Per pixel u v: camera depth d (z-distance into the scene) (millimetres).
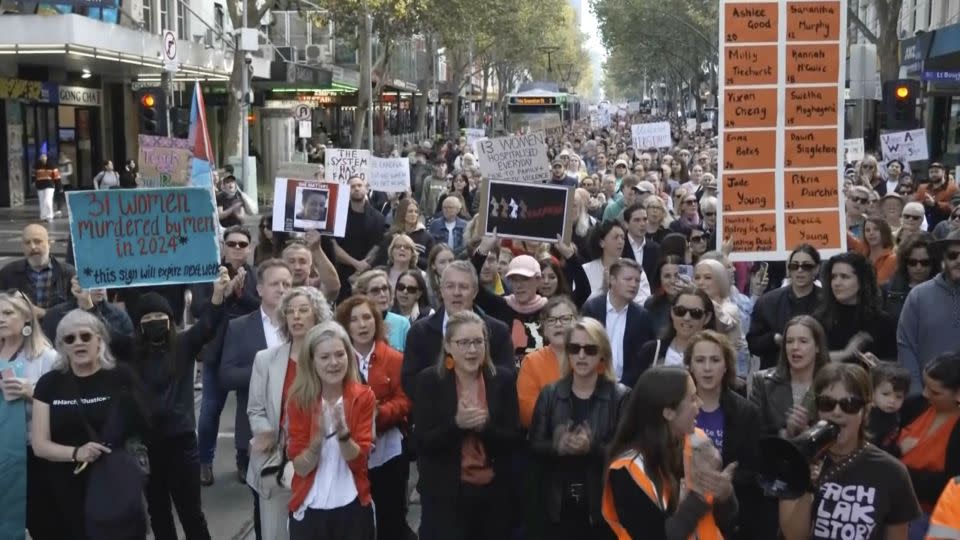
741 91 9133
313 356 5852
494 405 6141
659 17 71438
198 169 12984
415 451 6773
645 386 4910
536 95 53625
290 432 5918
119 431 6207
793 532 4961
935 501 5766
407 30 42969
